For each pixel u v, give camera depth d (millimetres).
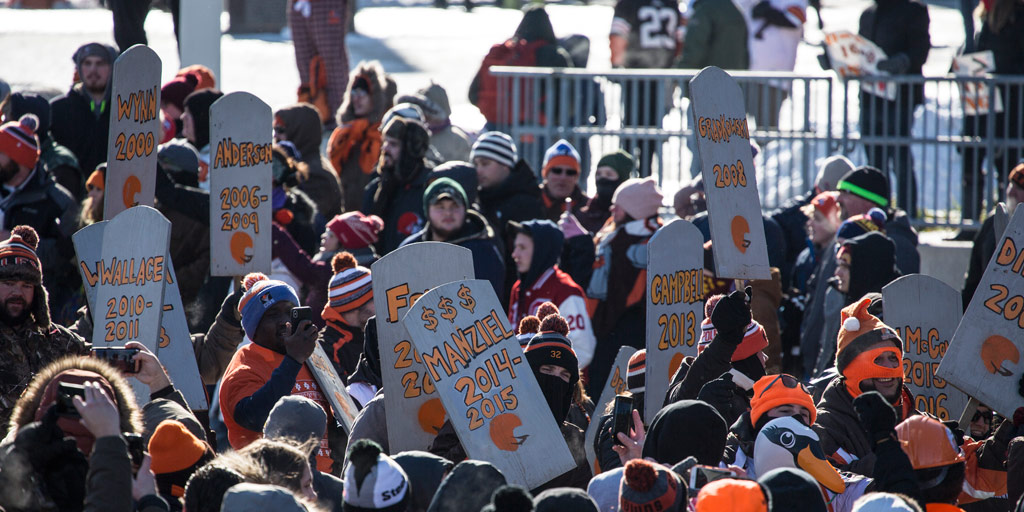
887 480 12461
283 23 84125
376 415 16156
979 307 16719
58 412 11102
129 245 16922
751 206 17797
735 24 40688
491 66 38750
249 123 19672
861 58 34031
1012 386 16516
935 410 17922
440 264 16031
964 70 33531
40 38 71125
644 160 35438
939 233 34375
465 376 14547
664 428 12906
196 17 31328
